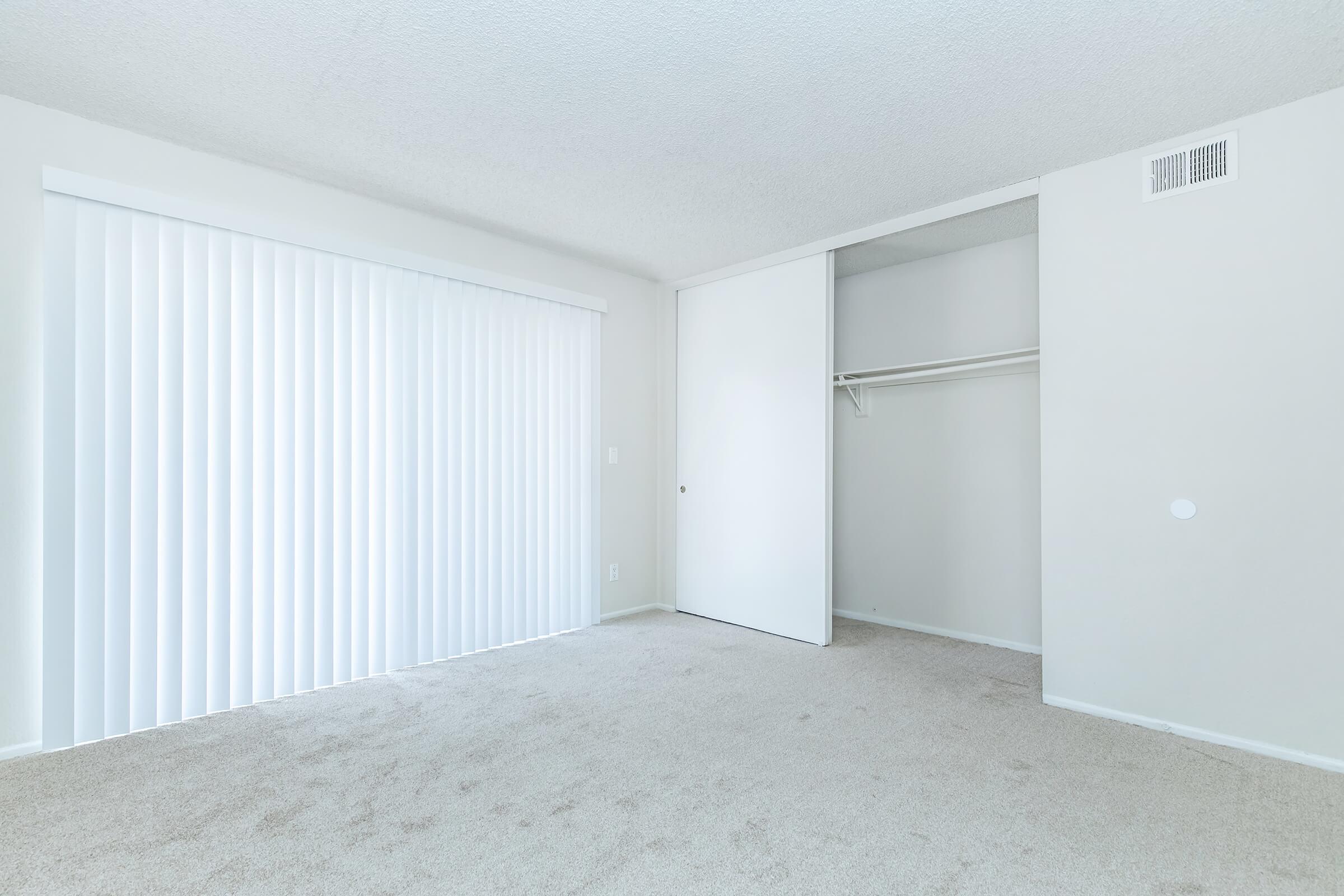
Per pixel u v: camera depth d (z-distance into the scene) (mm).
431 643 3447
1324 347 2324
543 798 2104
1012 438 3885
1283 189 2398
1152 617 2676
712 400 4520
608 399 4461
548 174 2988
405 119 2500
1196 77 2213
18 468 2373
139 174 2613
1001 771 2301
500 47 2045
